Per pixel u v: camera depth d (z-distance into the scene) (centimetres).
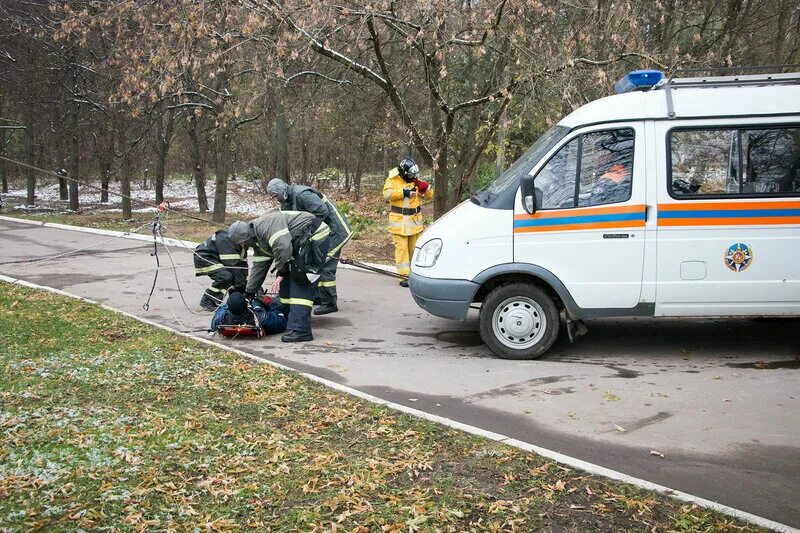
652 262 740
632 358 766
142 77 1418
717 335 852
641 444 527
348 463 482
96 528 388
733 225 729
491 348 772
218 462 482
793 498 439
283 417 577
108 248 1656
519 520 402
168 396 627
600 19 1254
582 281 751
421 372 725
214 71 1479
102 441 510
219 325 871
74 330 874
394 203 1188
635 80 770
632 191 739
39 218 2673
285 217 846
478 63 1501
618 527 397
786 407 598
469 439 525
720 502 434
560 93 1229
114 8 1355
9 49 2516
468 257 768
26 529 382
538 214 753
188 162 3816
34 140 3419
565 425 568
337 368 740
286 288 880
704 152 736
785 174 730
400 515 409
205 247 1009
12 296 1073
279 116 2127
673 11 1530
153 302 1076
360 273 1340
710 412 590
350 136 2728
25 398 607
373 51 1519
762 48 1719
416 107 1594
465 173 1490
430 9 1193
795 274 728
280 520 405
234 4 1245
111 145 2862
